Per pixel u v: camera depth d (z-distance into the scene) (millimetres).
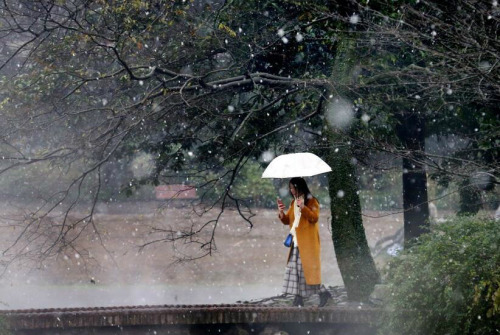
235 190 48688
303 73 22531
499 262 13445
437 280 13938
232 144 21000
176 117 21672
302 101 20469
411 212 23812
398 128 24078
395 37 16438
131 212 42562
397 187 48156
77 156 19578
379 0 18109
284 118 22406
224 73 22266
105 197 42906
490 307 13258
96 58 20469
